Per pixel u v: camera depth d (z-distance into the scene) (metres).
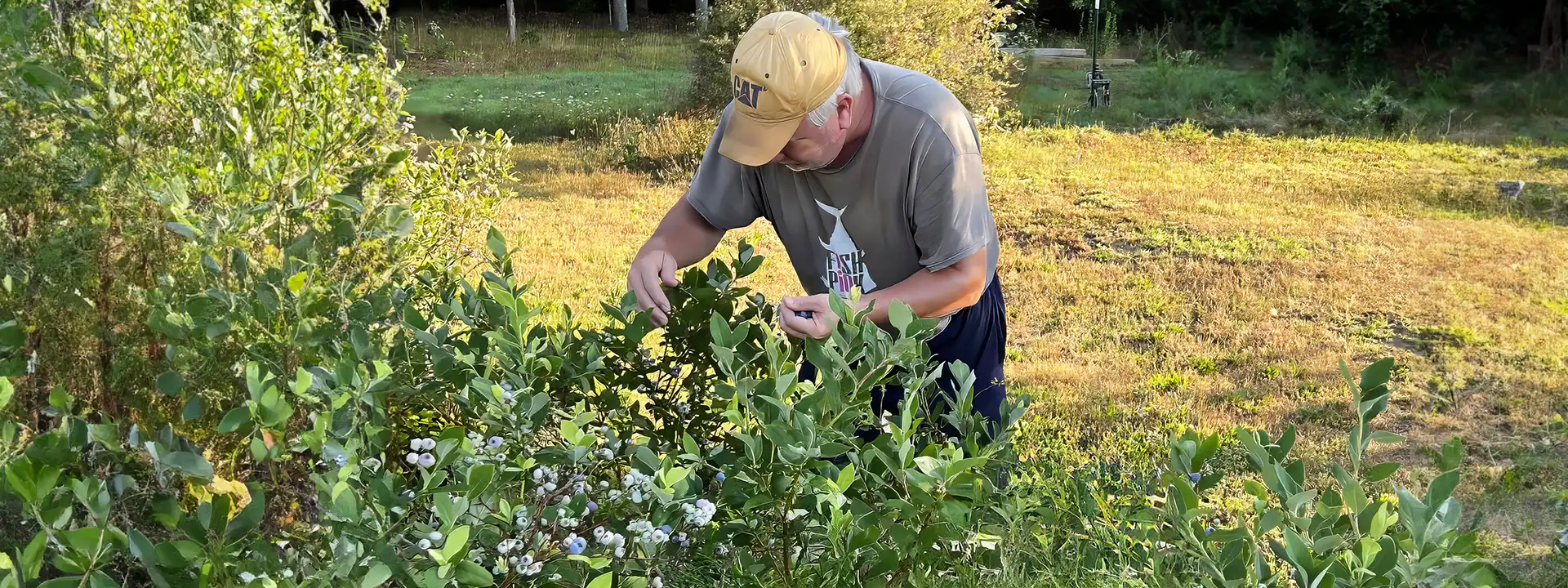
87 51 2.32
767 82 2.12
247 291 1.90
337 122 2.86
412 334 2.07
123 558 1.64
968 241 2.40
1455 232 8.53
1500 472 4.29
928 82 2.43
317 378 1.60
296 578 1.47
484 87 17.08
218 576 1.32
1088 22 22.69
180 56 2.45
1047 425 4.66
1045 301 6.83
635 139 11.74
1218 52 20.02
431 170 4.48
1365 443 1.56
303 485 2.07
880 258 2.61
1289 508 1.53
